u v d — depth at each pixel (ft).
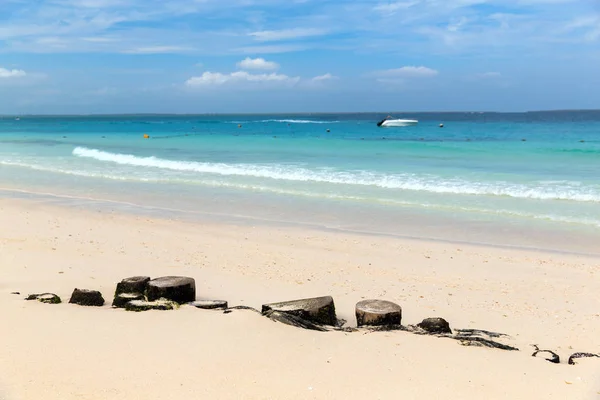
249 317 20.57
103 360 16.35
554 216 47.42
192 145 133.49
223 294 26.17
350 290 27.86
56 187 66.08
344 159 93.71
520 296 27.43
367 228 43.73
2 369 15.40
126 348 17.44
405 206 52.65
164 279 23.66
